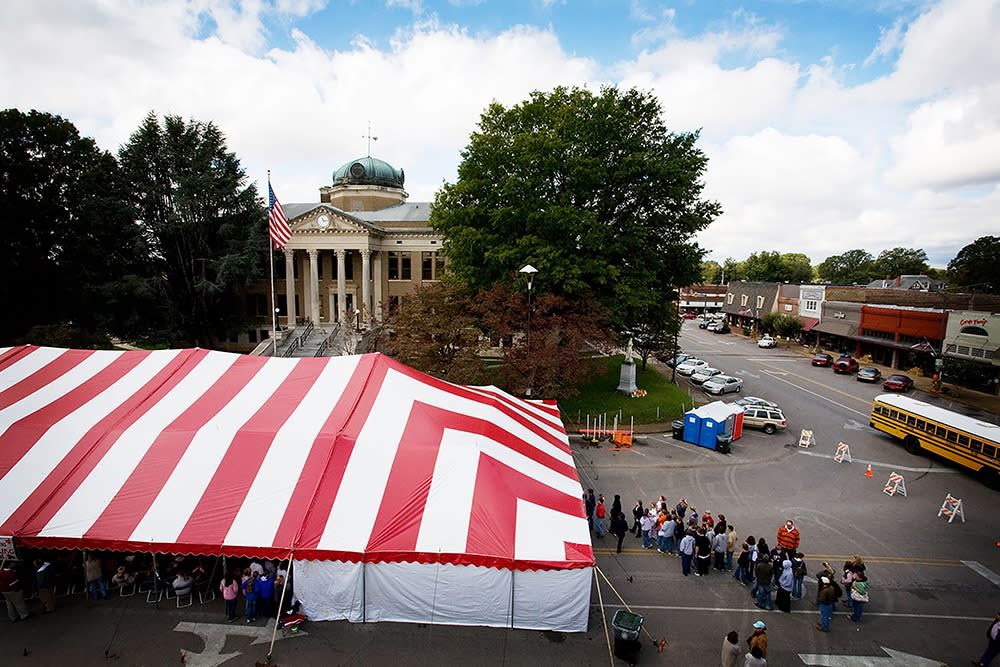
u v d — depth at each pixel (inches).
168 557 573.0
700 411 1123.9
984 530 757.3
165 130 1755.7
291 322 1945.1
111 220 1592.0
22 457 524.4
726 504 823.1
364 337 1648.6
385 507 497.7
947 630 542.3
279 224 1241.4
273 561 537.0
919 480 941.8
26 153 1475.1
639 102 1347.2
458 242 1330.0
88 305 1585.9
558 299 1144.8
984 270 2330.2
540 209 1259.8
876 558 677.3
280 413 600.1
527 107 1358.3
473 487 520.1
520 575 486.9
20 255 1498.5
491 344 1226.0
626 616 477.4
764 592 566.3
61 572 536.1
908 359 1904.5
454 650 475.2
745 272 4724.4
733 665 440.1
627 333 1443.2
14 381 648.4
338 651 470.0
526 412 783.1
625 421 1240.2
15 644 466.9
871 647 512.4
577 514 533.0
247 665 449.7
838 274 4771.2
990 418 1332.4
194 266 1800.0
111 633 485.1
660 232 1375.5
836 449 1098.7
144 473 517.0
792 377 1829.5
